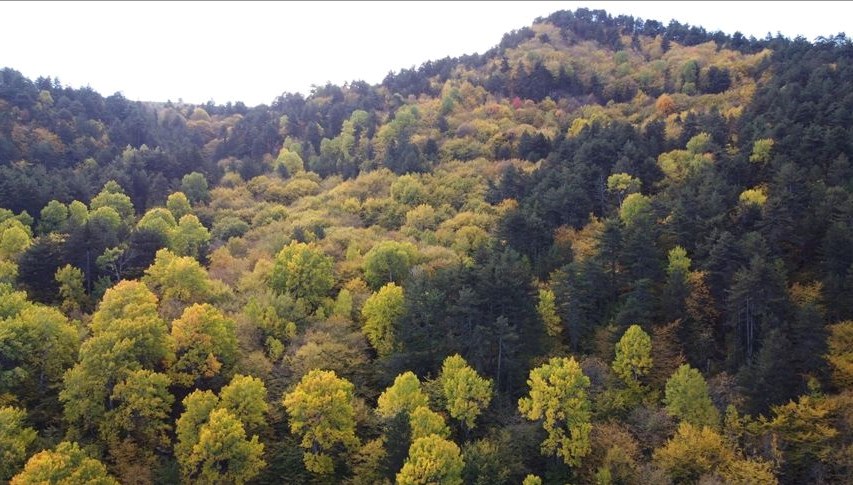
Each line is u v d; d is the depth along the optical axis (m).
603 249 74.00
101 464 47.59
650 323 63.91
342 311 73.50
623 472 48.97
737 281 63.88
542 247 83.94
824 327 56.78
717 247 66.94
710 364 61.78
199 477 50.75
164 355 59.06
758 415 52.44
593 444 52.97
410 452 48.84
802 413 49.78
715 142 101.25
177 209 114.75
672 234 76.88
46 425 55.81
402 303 68.19
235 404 54.81
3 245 82.00
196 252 92.69
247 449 51.34
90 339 56.31
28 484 43.56
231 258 91.00
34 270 74.00
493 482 48.81
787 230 70.25
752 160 88.06
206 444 50.09
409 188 114.56
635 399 58.28
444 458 47.78
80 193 108.62
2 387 55.31
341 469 55.53
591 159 102.94
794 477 48.09
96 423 54.91
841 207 68.44
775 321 58.03
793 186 75.12
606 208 94.19
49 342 58.59
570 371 53.66
